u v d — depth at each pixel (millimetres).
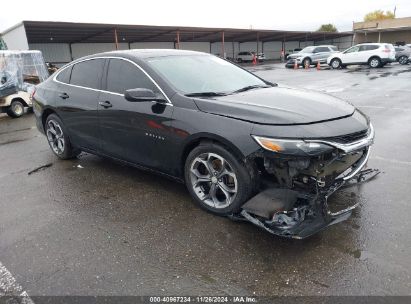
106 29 31219
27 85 10250
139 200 3844
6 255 2920
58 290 2479
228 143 3059
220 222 3299
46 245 3047
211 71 4211
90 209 3689
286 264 2662
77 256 2867
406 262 2627
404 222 3182
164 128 3564
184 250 2887
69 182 4465
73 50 39031
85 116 4508
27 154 5844
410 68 21859
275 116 3004
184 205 3674
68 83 4898
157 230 3211
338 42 58156
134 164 4152
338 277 2498
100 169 4895
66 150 5176
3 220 3531
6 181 4613
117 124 4086
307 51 26906
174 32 36594
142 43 43531
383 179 4172
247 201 2971
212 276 2566
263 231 3111
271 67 31156
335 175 3076
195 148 3369
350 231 3062
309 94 3785
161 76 3754
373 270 2555
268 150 2859
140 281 2541
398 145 5535
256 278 2525
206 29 36250
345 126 3051
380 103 9492
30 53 10555
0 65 9742
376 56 22531
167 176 3854
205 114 3287
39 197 4055
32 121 9359
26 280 2596
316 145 2797
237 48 52531
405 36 47844
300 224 2773
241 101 3352
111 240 3084
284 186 2959
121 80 4121
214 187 3367
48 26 26828
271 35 48438
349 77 17438
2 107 9758
